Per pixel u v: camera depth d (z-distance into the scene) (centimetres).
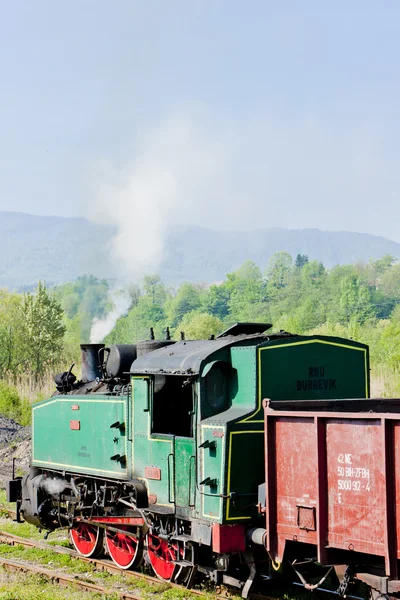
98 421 1856
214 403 1495
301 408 1401
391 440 1119
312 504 1243
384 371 4981
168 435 1573
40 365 8181
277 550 1309
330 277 16850
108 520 1778
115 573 1770
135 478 1683
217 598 1487
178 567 1606
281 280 18662
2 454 3597
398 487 1105
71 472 1958
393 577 1110
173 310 15550
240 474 1416
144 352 1773
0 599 1546
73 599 1544
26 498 2127
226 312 16662
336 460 1205
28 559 1914
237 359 1502
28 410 4728
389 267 19725
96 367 2084
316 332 10250
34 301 8494
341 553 1230
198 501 1474
